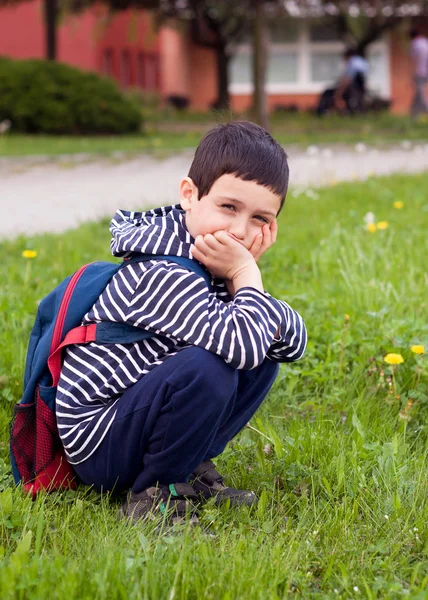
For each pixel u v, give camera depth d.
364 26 29.95
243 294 2.47
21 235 7.12
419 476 2.81
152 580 2.09
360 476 2.79
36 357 2.65
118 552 2.22
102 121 21.16
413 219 7.68
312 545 2.39
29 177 12.91
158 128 24.28
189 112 31.81
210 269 2.54
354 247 5.80
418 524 2.55
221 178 2.46
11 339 3.91
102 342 2.52
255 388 2.66
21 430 2.70
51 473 2.70
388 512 2.62
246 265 2.50
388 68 37.69
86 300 2.58
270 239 2.59
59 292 2.65
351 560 2.36
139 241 2.50
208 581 2.11
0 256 6.29
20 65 21.12
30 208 9.85
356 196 9.47
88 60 30.47
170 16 27.77
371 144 18.45
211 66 39.75
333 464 2.88
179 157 15.90
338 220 7.69
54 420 2.64
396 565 2.36
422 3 26.98
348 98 29.00
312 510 2.65
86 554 2.26
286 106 36.03
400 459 2.94
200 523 2.54
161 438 2.46
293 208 8.62
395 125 23.97
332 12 28.53
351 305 4.56
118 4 24.98
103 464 2.57
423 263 5.58
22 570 2.10
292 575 2.18
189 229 2.57
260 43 20.95
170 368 2.40
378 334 4.05
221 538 2.37
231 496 2.69
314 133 21.86
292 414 3.42
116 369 2.51
